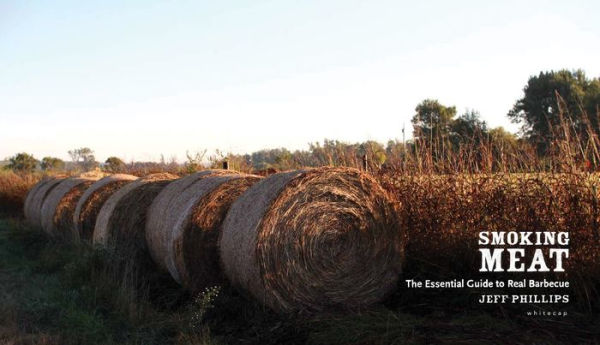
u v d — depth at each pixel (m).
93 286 6.24
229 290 5.92
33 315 5.53
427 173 6.48
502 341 4.02
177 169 13.58
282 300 5.05
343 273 5.31
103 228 8.00
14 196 17.00
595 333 4.16
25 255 9.41
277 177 5.43
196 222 6.12
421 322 4.52
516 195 5.44
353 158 7.36
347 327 4.51
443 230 6.03
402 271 5.79
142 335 4.89
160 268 7.24
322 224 5.23
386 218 5.55
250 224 5.14
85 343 4.71
